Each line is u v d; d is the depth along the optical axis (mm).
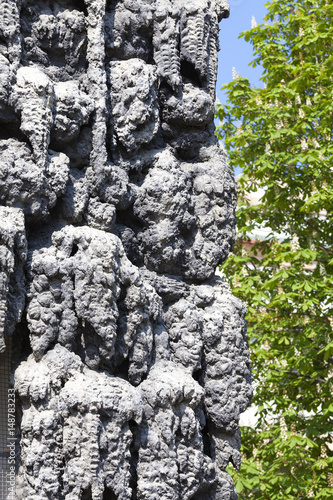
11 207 5809
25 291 5762
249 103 12766
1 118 5922
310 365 11633
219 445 6629
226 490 6516
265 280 12148
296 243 11438
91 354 5941
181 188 6707
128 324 6090
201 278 6887
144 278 6574
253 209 12539
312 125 12969
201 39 7020
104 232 6090
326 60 12320
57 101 6113
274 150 12656
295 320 11930
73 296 5867
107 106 6527
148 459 5871
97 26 6496
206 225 6914
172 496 5855
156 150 6883
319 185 12211
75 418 5531
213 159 7203
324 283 11422
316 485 10578
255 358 11852
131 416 5719
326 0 13062
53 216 6203
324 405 11430
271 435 11344
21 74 5996
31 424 5516
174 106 6953
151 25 6906
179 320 6590
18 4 6211
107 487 5551
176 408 6137
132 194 6570
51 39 6438
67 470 5480
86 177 6336
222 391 6570
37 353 5734
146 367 6168
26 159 5938
